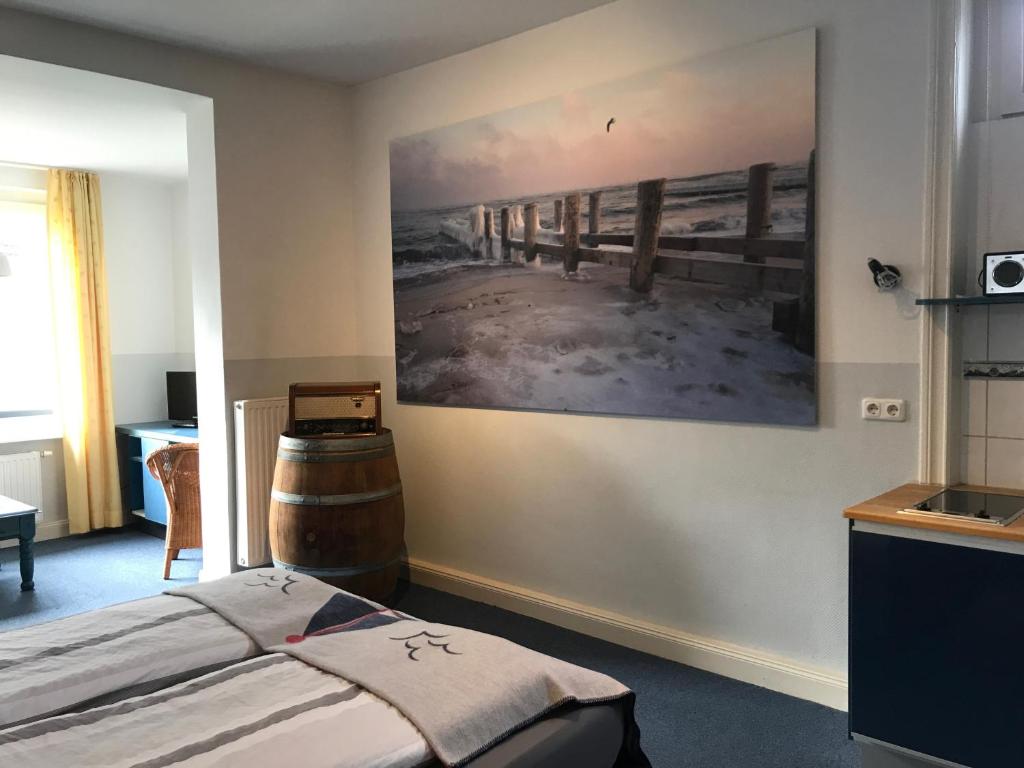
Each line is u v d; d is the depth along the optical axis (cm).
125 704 152
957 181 244
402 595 393
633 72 313
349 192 436
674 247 304
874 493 263
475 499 385
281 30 345
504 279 361
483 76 365
